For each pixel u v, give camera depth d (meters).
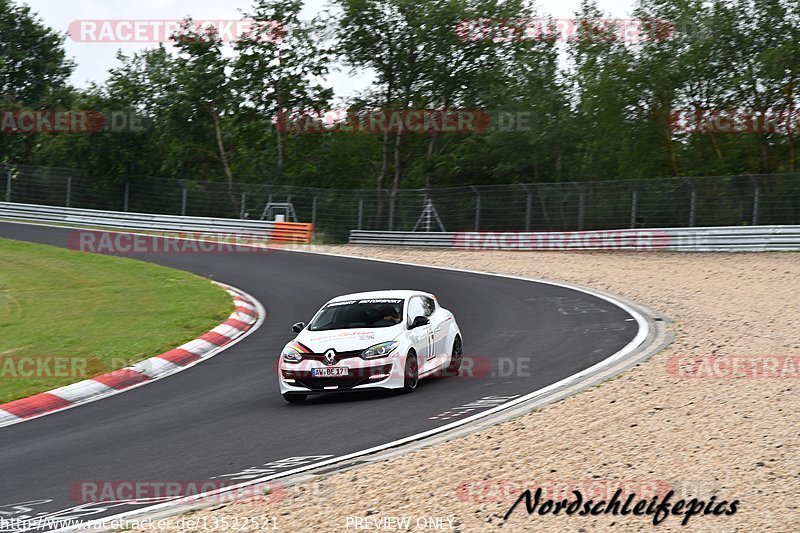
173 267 64.50
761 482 16.27
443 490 17.00
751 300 41.25
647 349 31.30
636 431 20.28
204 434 23.47
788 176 65.12
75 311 47.03
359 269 62.00
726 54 91.81
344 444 21.39
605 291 47.41
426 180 105.38
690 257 60.22
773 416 20.98
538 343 34.34
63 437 24.28
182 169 109.81
